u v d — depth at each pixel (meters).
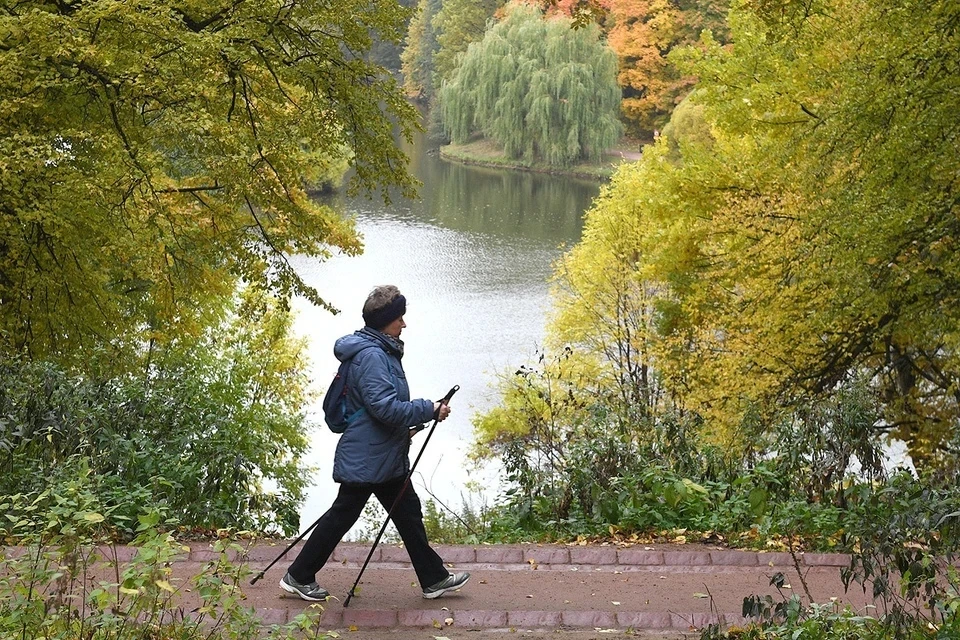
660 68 75.12
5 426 7.50
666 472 8.02
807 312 16.89
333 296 44.62
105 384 9.39
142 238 13.05
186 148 12.52
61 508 4.45
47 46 11.04
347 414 5.25
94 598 3.99
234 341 22.56
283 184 14.44
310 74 14.28
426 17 116.12
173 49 12.11
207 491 8.06
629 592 5.99
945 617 5.07
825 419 8.07
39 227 13.01
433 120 100.81
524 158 80.88
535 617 5.45
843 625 4.65
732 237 18.48
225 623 4.56
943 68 12.41
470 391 33.31
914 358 18.08
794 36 13.77
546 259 51.09
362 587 5.88
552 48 72.38
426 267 49.44
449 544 7.35
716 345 19.83
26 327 13.48
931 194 13.10
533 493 8.19
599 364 29.23
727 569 6.52
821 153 14.23
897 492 6.77
